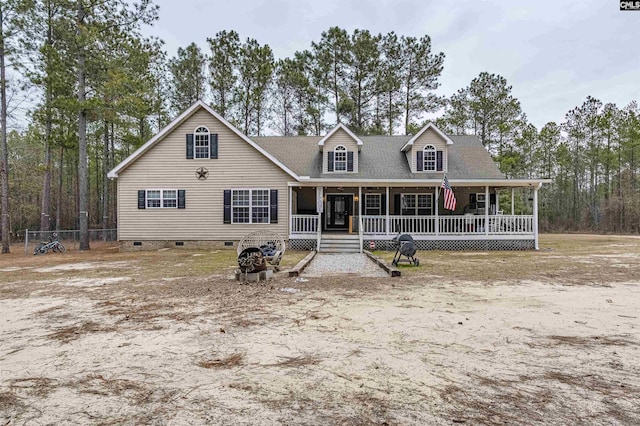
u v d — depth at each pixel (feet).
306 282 28.32
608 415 9.06
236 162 60.03
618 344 14.29
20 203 102.01
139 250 59.21
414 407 9.50
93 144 95.61
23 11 55.67
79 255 53.21
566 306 20.42
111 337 15.56
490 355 13.19
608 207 123.24
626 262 40.29
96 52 59.36
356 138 64.64
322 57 101.09
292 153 71.26
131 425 8.78
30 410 9.59
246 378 11.41
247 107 91.76
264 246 37.22
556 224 137.80
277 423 8.77
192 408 9.57
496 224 58.29
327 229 69.51
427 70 102.78
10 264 42.86
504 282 28.14
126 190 60.39
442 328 16.40
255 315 18.80
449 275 31.68
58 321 18.08
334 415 9.13
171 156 60.29
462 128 119.14
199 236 60.18
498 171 64.90
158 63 84.48
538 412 9.23
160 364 12.62
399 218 58.44
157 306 20.94
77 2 57.26
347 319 17.97
